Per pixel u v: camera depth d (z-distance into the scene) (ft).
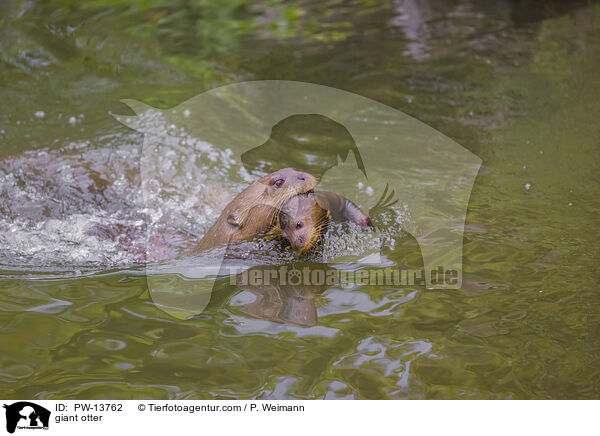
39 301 16.34
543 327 14.55
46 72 32.30
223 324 15.26
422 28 37.06
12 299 16.39
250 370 13.70
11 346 14.56
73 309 16.01
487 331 14.55
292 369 13.67
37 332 15.07
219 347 14.43
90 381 13.48
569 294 15.69
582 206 20.21
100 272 17.87
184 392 13.11
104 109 28.60
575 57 32.60
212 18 38.96
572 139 25.02
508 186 21.74
